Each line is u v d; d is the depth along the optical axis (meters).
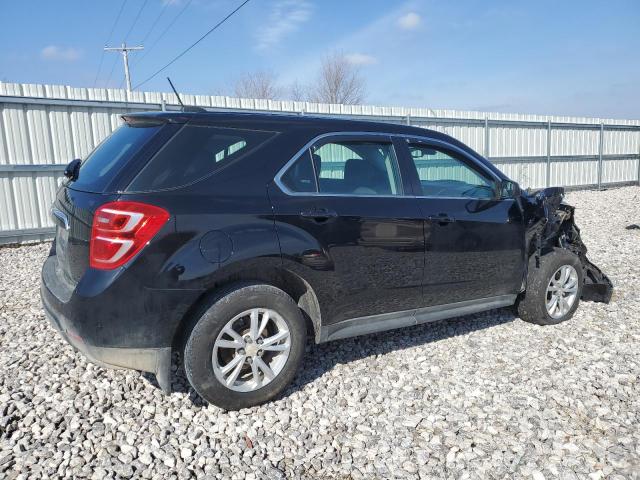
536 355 3.79
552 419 2.91
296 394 3.21
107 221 2.58
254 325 2.93
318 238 3.08
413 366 3.62
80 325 2.60
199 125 2.94
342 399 3.15
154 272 2.62
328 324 3.24
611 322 4.48
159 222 2.62
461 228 3.73
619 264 6.59
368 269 3.30
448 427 2.85
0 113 8.71
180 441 2.70
